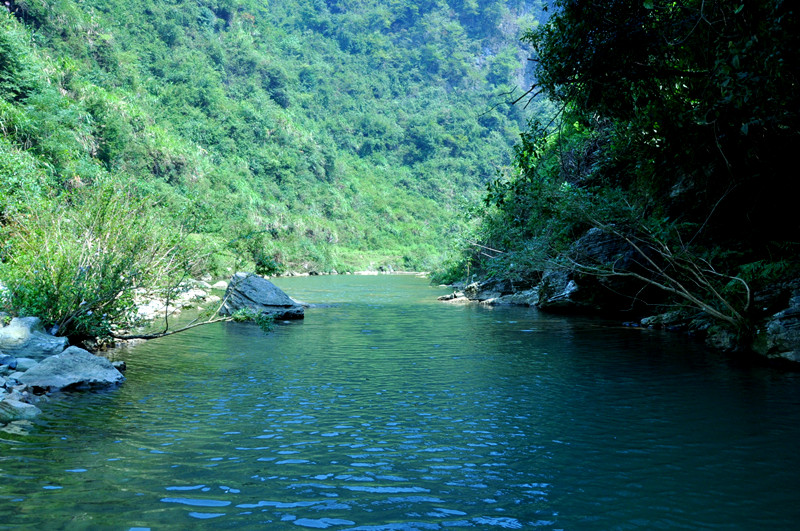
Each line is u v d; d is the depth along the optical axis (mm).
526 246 19578
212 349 12547
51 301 10531
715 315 12516
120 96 75062
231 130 97188
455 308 23578
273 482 5102
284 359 11430
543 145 11453
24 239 11453
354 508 4586
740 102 7184
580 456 5840
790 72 7059
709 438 6418
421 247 105562
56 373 8578
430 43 185750
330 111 148000
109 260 11047
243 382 9266
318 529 4207
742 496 4855
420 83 179000
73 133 41906
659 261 16891
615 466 5555
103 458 5629
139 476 5176
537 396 8414
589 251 18234
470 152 149750
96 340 12086
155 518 4320
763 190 11867
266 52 141500
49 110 40469
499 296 27953
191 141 87125
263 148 100125
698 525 4332
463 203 30172
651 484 5117
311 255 76750
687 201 13914
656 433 6605
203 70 104188
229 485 5016
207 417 7176
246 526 4227
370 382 9359
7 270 10992
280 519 4363
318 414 7391
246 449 5984
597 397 8336
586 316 20000
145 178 60500
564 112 10812
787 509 4602
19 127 31250
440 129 153250
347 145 139125
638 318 19078
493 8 199500
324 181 109812
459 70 182250
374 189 124750
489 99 170625
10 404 7121
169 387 8820
